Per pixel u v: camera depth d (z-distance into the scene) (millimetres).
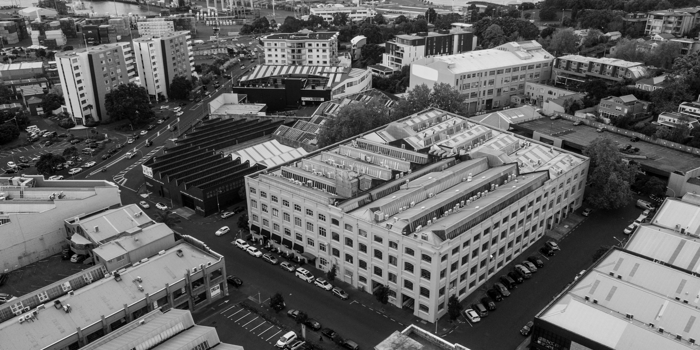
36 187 165125
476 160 176000
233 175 198500
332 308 139000
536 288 147000
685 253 137375
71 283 126562
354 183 153375
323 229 150875
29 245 144750
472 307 137625
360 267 145625
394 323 133250
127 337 108688
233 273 154250
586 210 185625
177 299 132500
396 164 174375
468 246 136625
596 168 184250
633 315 114562
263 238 170375
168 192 199125
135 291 125562
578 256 161750
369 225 137625
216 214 189625
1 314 115188
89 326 115062
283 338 125375
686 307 114562
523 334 127812
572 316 111938
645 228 148125
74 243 143625
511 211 150375
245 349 124438
